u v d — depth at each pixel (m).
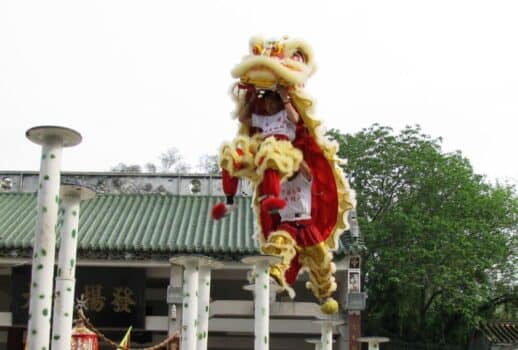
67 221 7.58
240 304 22.59
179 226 23.55
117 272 22.36
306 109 8.27
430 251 29.17
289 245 8.45
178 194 26.62
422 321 32.03
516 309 32.53
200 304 9.62
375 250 31.41
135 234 22.75
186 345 9.02
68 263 7.47
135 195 26.50
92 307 22.22
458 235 29.55
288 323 22.73
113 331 23.56
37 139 6.84
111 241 21.89
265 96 8.40
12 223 23.45
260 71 7.92
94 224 23.47
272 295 17.78
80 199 7.76
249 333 26.66
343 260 21.73
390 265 29.97
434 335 31.95
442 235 29.62
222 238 22.33
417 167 32.44
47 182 6.75
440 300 30.11
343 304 22.16
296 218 8.66
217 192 26.64
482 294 29.67
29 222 23.59
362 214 33.25
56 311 7.30
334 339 24.27
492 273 31.84
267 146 7.91
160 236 22.61
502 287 31.77
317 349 17.33
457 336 30.77
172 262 9.54
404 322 32.62
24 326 22.17
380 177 33.81
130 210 25.05
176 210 25.12
